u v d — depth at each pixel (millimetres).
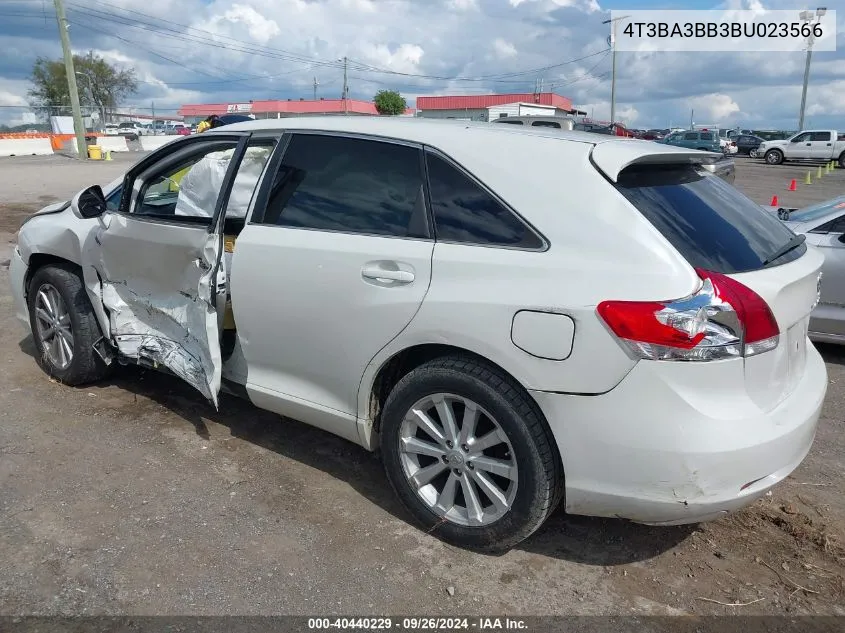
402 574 2879
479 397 2795
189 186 3893
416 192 3049
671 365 2451
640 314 2453
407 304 2920
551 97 57688
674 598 2791
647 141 3180
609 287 2525
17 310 4957
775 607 2748
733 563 3016
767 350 2590
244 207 3605
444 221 2939
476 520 2945
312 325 3240
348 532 3150
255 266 3389
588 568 2963
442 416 2963
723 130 47656
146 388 4676
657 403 2479
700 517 2600
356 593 2758
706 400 2480
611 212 2641
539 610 2703
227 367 3740
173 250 3688
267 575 2840
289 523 3203
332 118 3508
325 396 3344
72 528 3098
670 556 3055
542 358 2621
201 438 4000
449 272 2838
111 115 70125
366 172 3217
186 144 3936
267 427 4172
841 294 5551
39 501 3301
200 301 3551
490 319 2717
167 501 3344
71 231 4277
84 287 4398
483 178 2898
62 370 4574
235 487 3494
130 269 4004
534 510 2773
